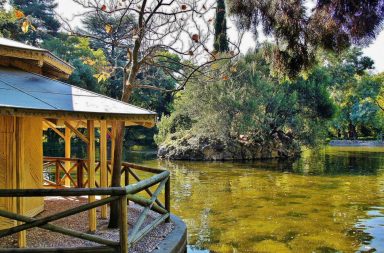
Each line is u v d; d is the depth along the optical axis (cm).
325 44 531
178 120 3206
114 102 611
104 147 705
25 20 658
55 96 568
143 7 679
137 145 4212
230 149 2672
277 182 1638
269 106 2703
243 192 1399
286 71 583
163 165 2352
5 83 583
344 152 3438
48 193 448
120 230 464
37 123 776
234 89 2564
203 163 2469
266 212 1083
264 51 607
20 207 532
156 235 619
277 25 555
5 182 631
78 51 3069
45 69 821
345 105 5012
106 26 726
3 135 630
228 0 577
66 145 1027
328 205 1171
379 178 1744
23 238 539
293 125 2755
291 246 781
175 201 1238
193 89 2608
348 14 493
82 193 454
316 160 2639
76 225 686
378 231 885
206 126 2694
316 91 2753
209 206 1162
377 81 4584
